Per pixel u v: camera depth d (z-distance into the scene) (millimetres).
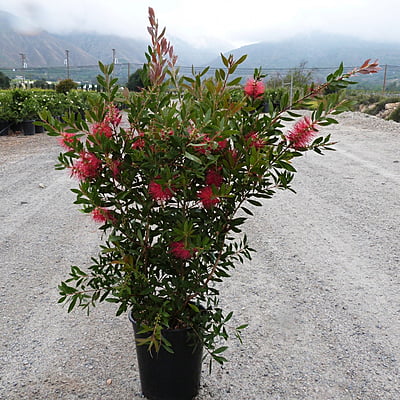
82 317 3268
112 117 1890
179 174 1868
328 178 7777
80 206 6164
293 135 1859
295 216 5668
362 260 4262
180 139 1752
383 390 2477
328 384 2529
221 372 2613
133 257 2082
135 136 1989
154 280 2066
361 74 1750
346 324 3150
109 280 2084
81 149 1852
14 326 3137
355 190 6910
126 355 2791
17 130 14672
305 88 1852
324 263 4203
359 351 2840
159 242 2031
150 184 1897
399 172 8109
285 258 4324
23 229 5191
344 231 5086
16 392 2451
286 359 2758
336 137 12797
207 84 1872
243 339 2969
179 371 2191
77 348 2877
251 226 5285
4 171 8531
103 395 2410
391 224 5277
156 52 1905
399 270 4020
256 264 4191
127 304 2150
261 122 1916
